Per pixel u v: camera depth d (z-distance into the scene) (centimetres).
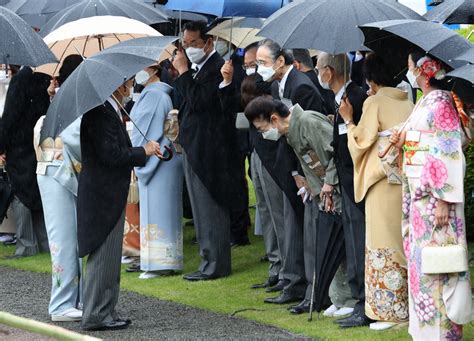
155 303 2205
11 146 2814
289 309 2088
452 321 1636
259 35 1850
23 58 1884
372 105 1820
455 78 1596
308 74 2255
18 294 2345
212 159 2434
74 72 1856
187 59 2439
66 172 2023
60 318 2053
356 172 1841
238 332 1898
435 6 2111
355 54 2444
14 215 2972
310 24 1805
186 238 2972
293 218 2131
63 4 2861
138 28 2127
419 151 1642
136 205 2673
